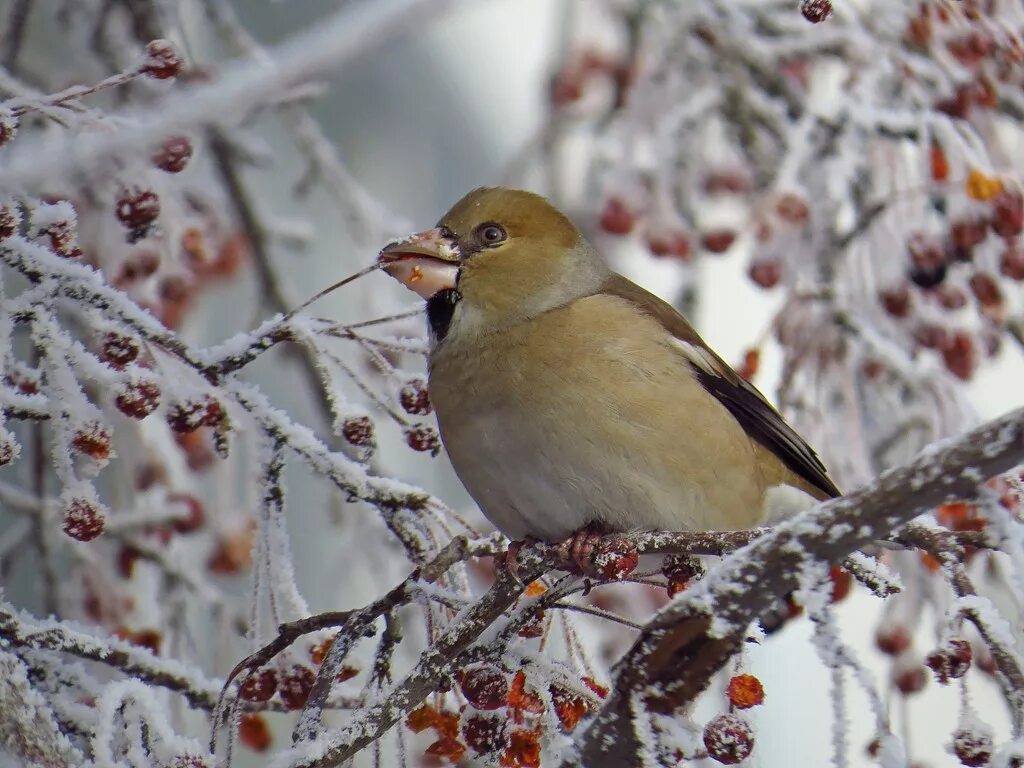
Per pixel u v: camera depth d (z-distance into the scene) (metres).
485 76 15.52
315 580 12.75
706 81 12.05
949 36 10.25
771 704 12.99
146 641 9.38
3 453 6.78
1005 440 5.47
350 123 14.91
